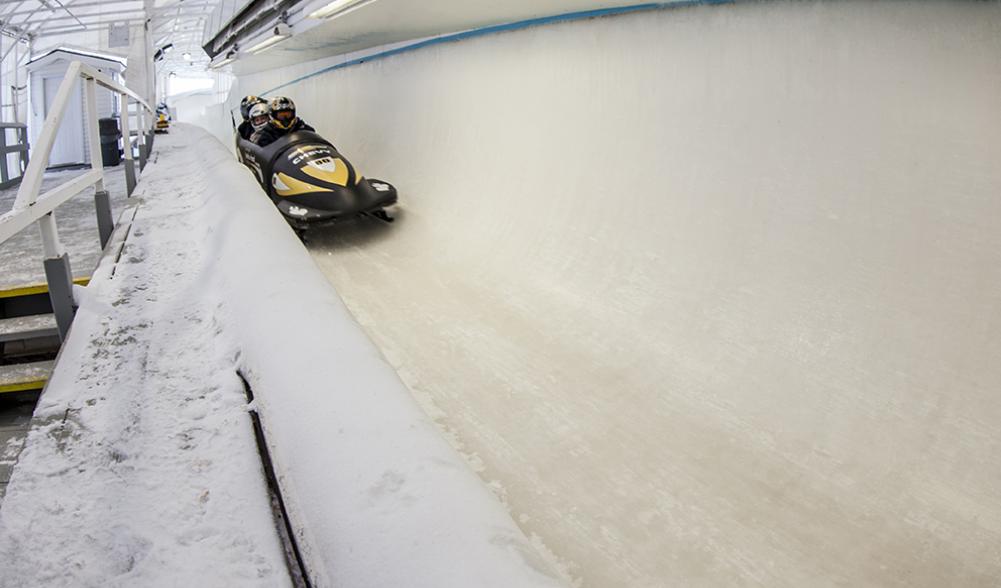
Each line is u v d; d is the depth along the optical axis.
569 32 3.95
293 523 1.16
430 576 0.90
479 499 1.08
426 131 5.59
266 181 5.14
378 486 1.10
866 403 1.96
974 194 2.00
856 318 2.14
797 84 2.61
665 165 3.15
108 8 17.48
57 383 1.75
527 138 4.23
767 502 1.74
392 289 3.57
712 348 2.40
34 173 1.98
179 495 1.33
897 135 2.24
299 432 1.30
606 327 2.75
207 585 1.11
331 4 5.06
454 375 2.54
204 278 2.54
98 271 2.62
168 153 7.79
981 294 1.90
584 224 3.43
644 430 2.08
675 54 3.21
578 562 1.58
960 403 1.82
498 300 3.24
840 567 1.54
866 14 2.38
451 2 4.06
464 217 4.36
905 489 1.72
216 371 1.82
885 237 2.18
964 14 2.10
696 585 1.51
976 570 1.51
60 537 1.22
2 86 18.09
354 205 4.30
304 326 1.77
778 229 2.52
